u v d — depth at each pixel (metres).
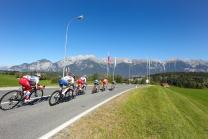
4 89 14.91
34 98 10.18
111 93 16.97
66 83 9.54
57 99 9.09
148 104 12.41
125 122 7.02
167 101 16.75
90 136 5.09
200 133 10.70
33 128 5.25
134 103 11.38
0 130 4.87
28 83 7.87
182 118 11.77
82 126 5.84
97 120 6.70
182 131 8.69
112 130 5.89
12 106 7.63
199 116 15.63
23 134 4.74
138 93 17.84
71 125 5.83
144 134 6.35
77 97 12.45
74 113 7.43
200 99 39.38
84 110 8.13
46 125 5.61
